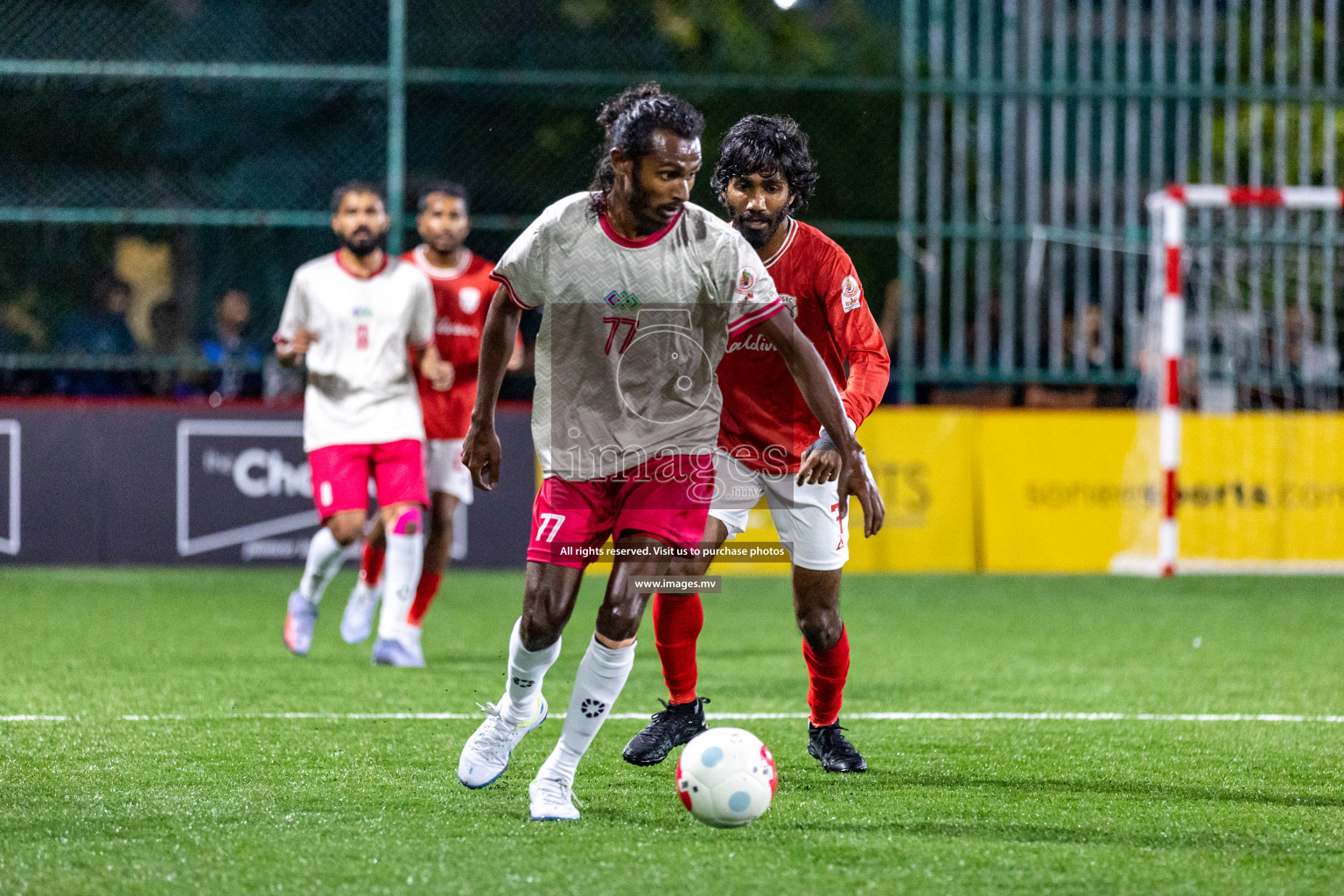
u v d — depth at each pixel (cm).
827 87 3803
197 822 1273
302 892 1073
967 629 2812
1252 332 3903
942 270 3850
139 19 3856
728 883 1098
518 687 1330
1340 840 1244
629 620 1259
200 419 3653
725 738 1248
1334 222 3966
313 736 1686
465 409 2475
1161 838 1245
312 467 2333
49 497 3612
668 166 1191
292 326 2347
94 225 3741
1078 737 1731
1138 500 3809
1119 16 4053
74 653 2381
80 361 3719
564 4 4053
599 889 1079
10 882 1093
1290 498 3806
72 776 1458
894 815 1324
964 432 3781
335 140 3847
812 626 1512
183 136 3834
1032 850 1199
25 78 3766
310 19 3897
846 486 1280
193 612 2944
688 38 4112
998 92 3831
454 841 1211
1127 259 3856
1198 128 4031
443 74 3781
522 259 1260
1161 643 2633
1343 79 3997
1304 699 2031
